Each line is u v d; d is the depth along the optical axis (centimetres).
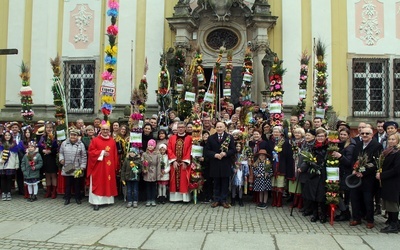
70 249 612
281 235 689
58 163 1005
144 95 1209
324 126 1011
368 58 1527
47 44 1612
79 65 1616
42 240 653
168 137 1042
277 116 1037
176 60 1288
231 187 946
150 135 1004
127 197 934
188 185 955
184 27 1500
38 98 1596
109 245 631
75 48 1619
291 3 1539
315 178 788
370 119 1505
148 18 1575
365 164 741
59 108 1081
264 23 1483
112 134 1075
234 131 973
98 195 910
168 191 1006
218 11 1482
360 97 1525
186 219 801
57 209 898
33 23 1623
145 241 650
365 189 752
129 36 1578
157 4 1575
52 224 755
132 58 1569
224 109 1245
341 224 776
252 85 1509
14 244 633
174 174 962
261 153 919
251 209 904
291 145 917
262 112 1252
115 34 1023
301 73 1279
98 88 1592
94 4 1617
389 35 1541
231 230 720
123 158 988
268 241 654
